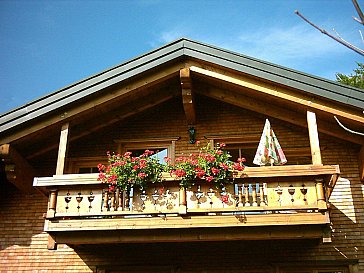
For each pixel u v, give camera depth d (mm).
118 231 7824
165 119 10094
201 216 7551
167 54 8773
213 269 8633
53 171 9836
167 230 7730
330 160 9305
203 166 7668
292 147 9531
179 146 9812
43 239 9320
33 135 8914
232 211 7516
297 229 7500
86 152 10000
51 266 9078
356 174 9125
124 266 8836
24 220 9523
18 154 9062
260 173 7613
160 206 7672
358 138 8891
